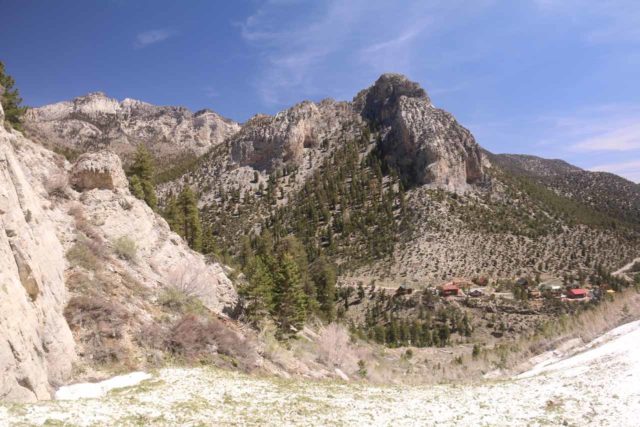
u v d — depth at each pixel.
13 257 17.34
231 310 42.41
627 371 21.64
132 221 36.22
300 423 16.92
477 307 110.06
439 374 43.38
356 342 62.62
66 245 26.70
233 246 165.25
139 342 23.34
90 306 22.53
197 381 21.33
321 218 182.25
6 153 20.27
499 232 158.50
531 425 17.05
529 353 42.47
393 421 18.38
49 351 17.92
